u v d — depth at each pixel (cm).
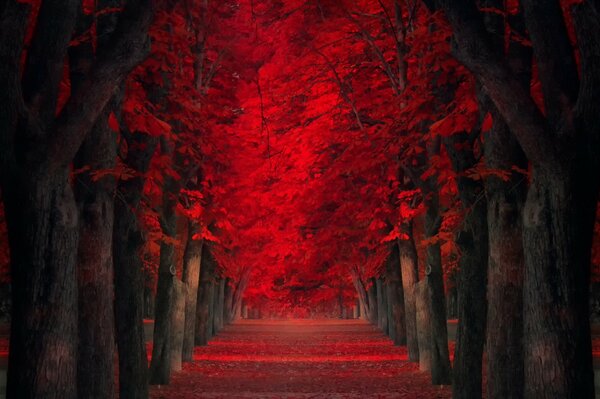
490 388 1393
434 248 2486
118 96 1417
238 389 2350
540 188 1112
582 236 1098
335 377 2722
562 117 1091
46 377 1088
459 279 1797
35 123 1083
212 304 5288
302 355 3819
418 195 2744
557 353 1089
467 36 1124
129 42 1113
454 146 1744
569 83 1108
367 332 6316
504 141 1395
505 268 1388
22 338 1092
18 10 1038
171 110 2023
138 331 1814
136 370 1803
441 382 2445
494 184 1406
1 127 1058
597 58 1041
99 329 1400
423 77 1803
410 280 3253
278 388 2377
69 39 1133
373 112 2666
